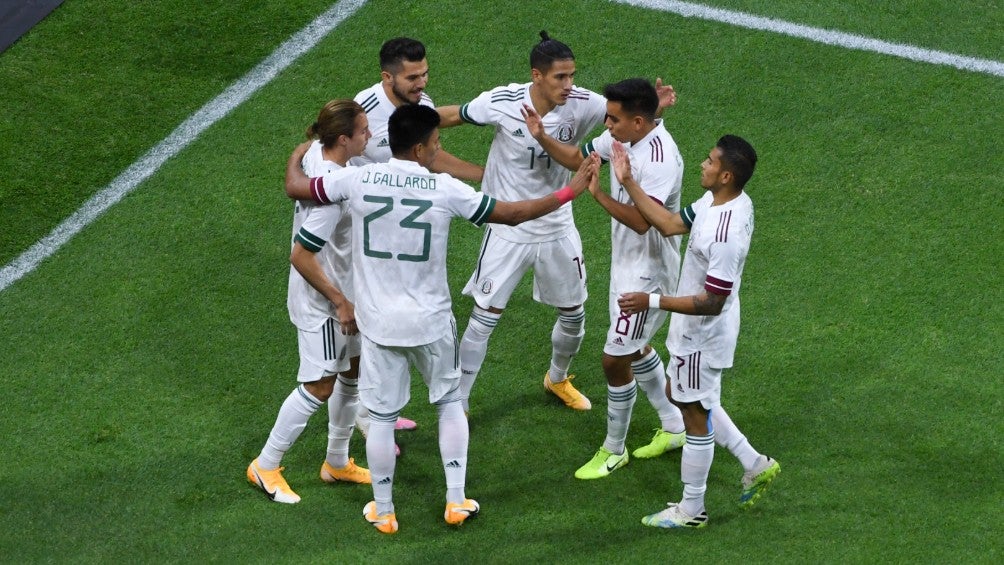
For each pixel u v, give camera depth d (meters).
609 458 25.81
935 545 22.92
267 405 27.62
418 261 22.05
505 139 25.75
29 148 35.06
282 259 31.84
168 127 35.94
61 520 24.19
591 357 29.56
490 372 28.97
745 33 38.38
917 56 37.47
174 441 26.50
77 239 32.38
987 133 34.84
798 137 34.91
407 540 23.66
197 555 23.22
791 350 28.81
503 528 23.98
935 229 32.00
